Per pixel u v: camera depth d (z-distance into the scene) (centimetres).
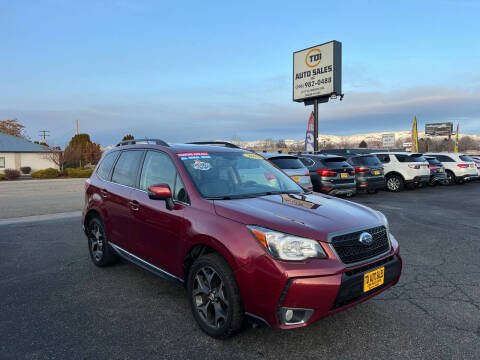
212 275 304
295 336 309
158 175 393
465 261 528
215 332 301
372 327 325
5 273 480
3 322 338
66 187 2105
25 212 1011
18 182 2723
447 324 331
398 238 672
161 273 366
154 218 368
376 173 1321
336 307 270
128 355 280
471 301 384
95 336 311
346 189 1112
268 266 262
